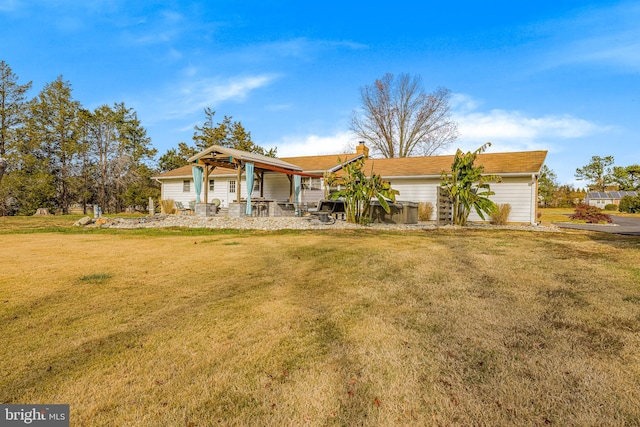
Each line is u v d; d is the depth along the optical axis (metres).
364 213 12.49
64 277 4.44
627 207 35.94
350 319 2.95
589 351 2.31
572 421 1.63
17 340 2.53
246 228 11.66
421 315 3.03
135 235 9.91
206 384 1.97
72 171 30.30
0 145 26.81
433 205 16.23
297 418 1.68
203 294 3.71
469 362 2.20
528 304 3.28
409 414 1.70
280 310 3.18
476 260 5.55
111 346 2.45
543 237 8.99
